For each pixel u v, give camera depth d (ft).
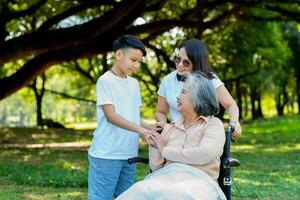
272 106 204.23
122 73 16.11
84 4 52.16
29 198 25.53
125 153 16.11
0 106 240.94
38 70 51.42
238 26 86.84
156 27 52.49
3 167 35.81
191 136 14.92
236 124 15.42
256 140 66.18
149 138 15.24
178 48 16.19
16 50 47.24
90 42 50.29
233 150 52.24
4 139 71.61
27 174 32.45
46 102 211.00
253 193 26.84
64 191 27.66
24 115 237.25
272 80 121.19
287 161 41.78
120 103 15.90
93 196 16.11
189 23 55.26
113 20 47.52
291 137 70.54
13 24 75.25
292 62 130.11
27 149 53.88
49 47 47.67
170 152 14.66
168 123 16.02
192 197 13.21
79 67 107.86
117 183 16.69
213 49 98.27
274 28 98.68
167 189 13.34
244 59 98.27
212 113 15.02
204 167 14.58
